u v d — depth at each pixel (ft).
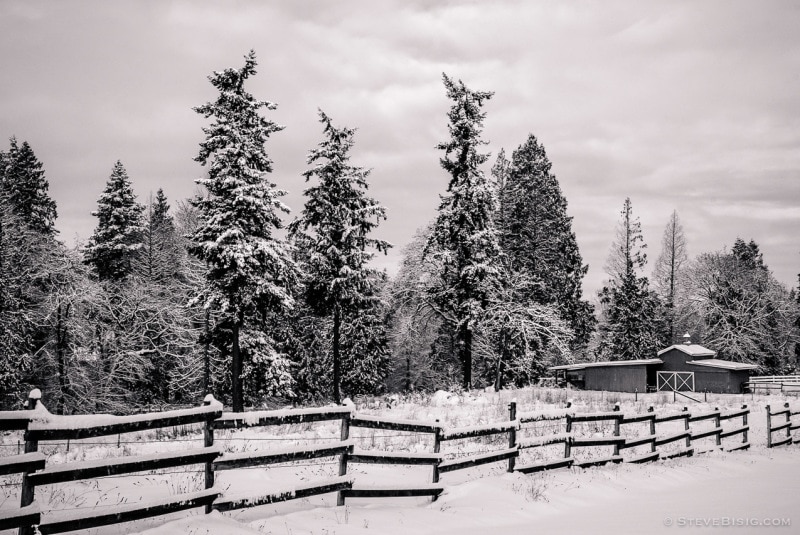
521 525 30.58
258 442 51.90
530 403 109.60
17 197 175.73
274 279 111.24
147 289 140.97
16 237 120.78
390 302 186.80
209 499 25.76
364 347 174.91
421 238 183.73
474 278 146.92
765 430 85.92
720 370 165.89
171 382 139.64
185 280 161.27
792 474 51.06
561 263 205.98
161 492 33.76
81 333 122.83
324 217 129.39
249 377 124.36
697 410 109.70
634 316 217.36
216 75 107.14
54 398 121.08
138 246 157.48
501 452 40.14
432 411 96.58
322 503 31.86
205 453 25.79
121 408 127.85
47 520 21.20
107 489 34.17
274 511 29.25
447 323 174.91
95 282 132.46
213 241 104.99
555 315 171.42
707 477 48.52
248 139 107.04
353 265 130.93
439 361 193.88
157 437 57.21
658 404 119.75
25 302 118.62
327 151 129.59
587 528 29.71
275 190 109.40
